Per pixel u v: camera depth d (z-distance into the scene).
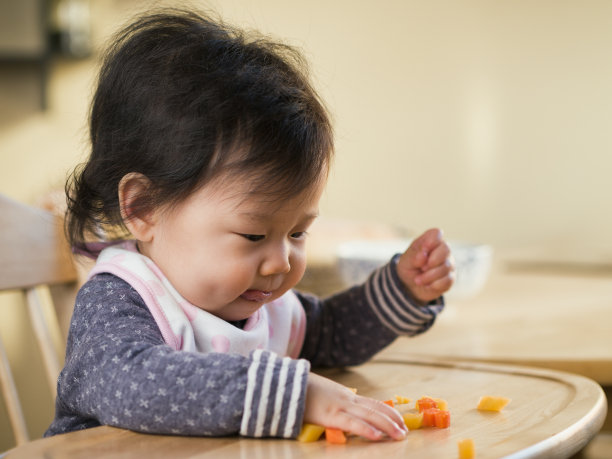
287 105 0.74
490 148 2.61
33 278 0.95
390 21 2.68
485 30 2.60
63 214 1.00
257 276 0.75
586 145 2.52
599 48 2.49
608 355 0.98
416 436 0.62
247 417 0.60
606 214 2.51
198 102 0.73
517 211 2.59
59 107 2.84
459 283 1.34
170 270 0.78
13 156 2.84
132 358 0.64
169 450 0.59
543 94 2.55
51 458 0.57
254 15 2.73
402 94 2.68
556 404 0.73
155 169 0.75
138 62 0.79
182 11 0.94
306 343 0.95
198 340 0.78
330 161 0.78
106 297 0.74
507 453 0.56
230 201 0.72
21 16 2.74
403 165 2.69
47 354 0.96
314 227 1.75
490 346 1.06
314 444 0.60
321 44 2.72
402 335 0.95
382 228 1.88
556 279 1.83
